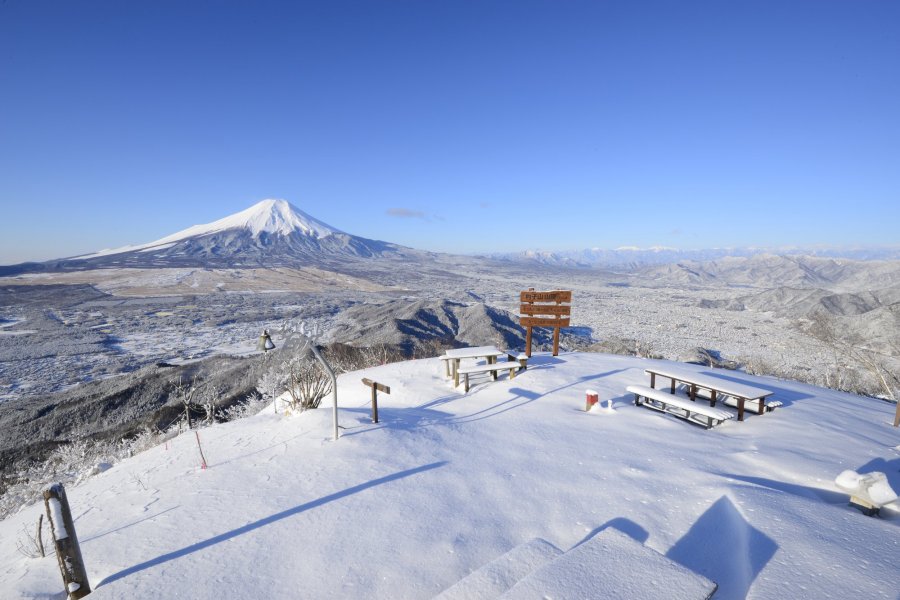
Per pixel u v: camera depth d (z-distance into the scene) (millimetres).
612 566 2740
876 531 3385
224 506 4727
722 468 5039
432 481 5051
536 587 2564
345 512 4430
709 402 7816
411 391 9516
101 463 11367
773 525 3508
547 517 4156
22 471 16266
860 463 4973
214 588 3385
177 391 29234
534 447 5996
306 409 8562
